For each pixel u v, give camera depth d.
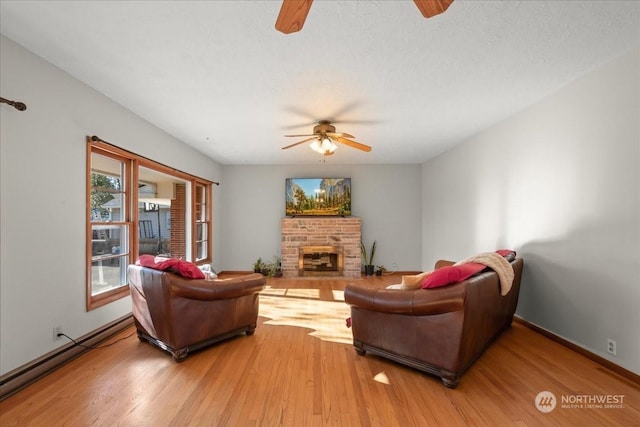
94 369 2.33
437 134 4.28
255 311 3.10
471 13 1.79
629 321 2.24
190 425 1.70
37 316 2.25
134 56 2.26
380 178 6.58
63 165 2.48
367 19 1.83
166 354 2.61
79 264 2.64
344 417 1.78
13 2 1.68
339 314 3.75
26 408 1.85
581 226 2.62
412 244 6.57
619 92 2.29
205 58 2.28
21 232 2.13
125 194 3.40
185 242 5.07
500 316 2.75
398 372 2.31
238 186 6.51
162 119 3.62
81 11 1.76
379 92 2.88
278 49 2.16
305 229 6.20
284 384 2.13
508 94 2.95
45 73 2.31
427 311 2.12
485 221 4.07
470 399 1.96
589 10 1.77
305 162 6.34
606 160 2.39
